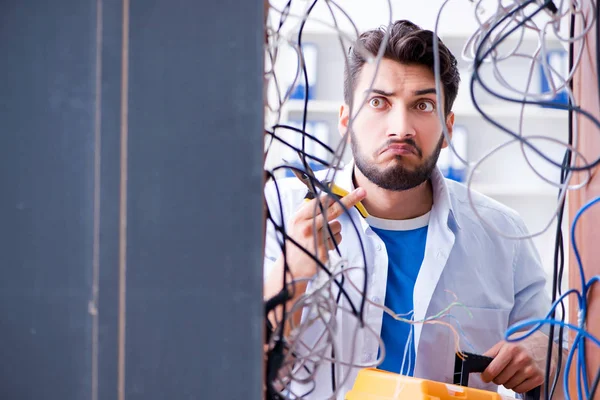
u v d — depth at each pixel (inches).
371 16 116.6
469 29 116.3
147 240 27.0
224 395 26.8
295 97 112.4
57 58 27.2
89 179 27.0
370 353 59.9
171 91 27.4
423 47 57.2
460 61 117.9
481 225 68.3
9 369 26.5
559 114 117.3
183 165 27.2
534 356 54.1
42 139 27.0
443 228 64.9
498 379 53.1
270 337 32.4
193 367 26.8
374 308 61.0
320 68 117.5
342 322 59.3
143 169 27.1
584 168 33.4
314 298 32.8
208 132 27.4
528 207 124.6
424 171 60.1
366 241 64.2
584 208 35.1
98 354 26.5
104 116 27.1
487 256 67.4
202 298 27.0
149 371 26.7
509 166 122.1
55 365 26.5
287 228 45.9
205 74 27.5
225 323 27.0
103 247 26.8
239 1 27.7
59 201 26.9
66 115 27.1
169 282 27.0
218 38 27.6
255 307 27.1
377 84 57.9
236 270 27.1
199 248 27.1
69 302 26.7
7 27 27.2
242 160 27.4
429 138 59.4
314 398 55.9
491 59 36.4
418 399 40.4
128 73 27.3
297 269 43.5
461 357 52.4
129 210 27.0
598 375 33.7
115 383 26.6
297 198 66.8
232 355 27.0
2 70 27.1
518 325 32.4
